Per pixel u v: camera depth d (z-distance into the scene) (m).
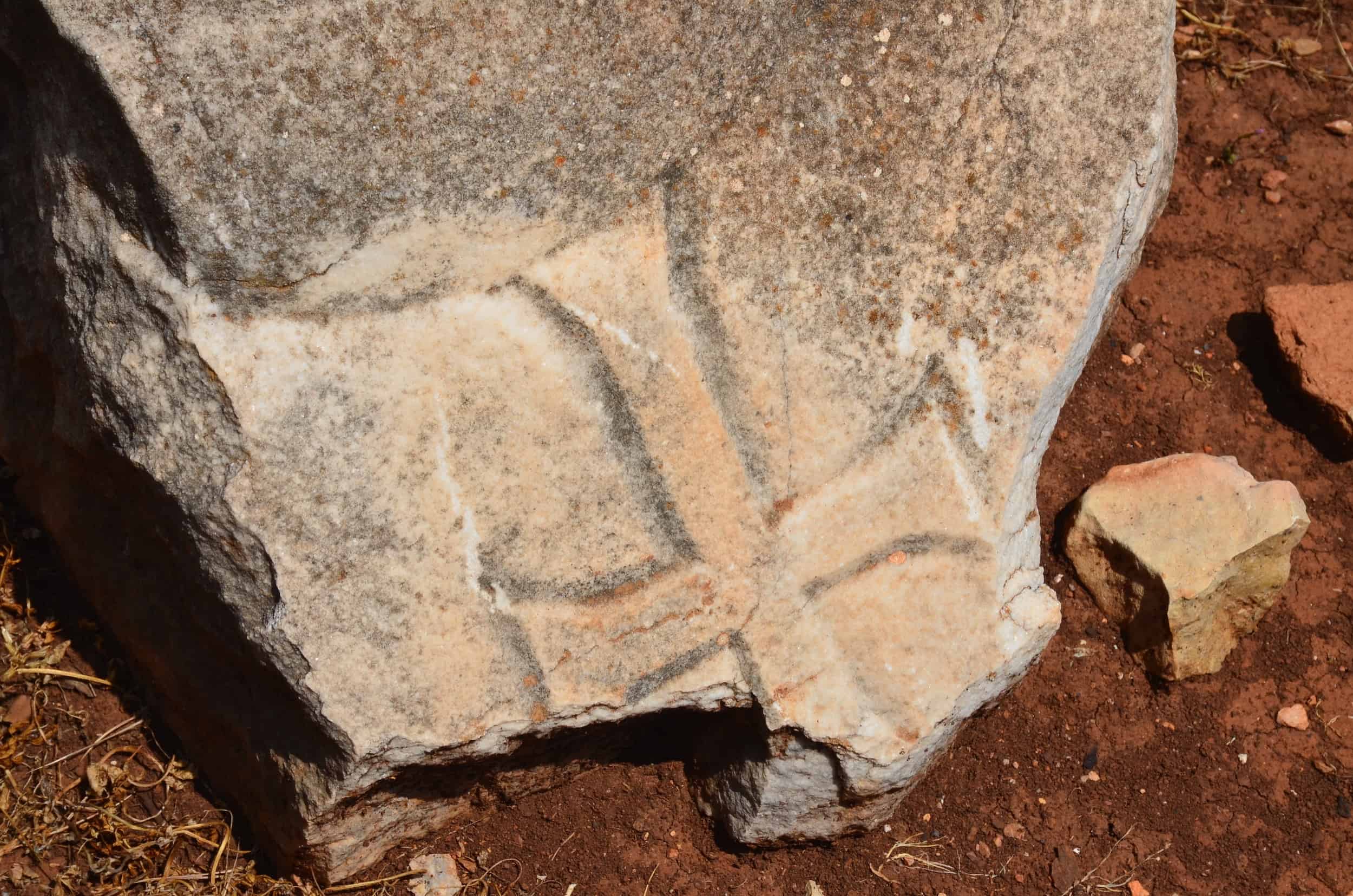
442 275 2.07
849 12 2.18
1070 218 2.26
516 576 2.09
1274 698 2.68
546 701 2.10
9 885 2.39
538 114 2.04
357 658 2.01
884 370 2.23
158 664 2.35
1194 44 3.51
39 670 2.49
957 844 2.52
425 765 2.10
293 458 1.98
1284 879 2.50
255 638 2.02
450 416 2.07
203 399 1.96
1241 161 3.34
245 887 2.38
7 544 2.57
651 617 2.15
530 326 2.12
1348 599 2.77
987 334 2.25
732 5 2.10
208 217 1.91
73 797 2.46
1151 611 2.63
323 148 1.93
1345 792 2.58
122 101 1.83
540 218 2.10
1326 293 2.95
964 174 2.23
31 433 2.41
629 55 2.06
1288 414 2.97
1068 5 2.24
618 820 2.50
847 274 2.21
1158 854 2.52
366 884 2.36
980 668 2.24
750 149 2.17
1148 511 2.64
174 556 2.12
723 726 2.34
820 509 2.20
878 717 2.21
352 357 2.02
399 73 1.93
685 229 2.17
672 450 2.16
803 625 2.19
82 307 2.05
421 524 2.04
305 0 1.86
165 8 1.82
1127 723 2.65
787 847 2.47
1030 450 2.32
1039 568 2.39
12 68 2.09
